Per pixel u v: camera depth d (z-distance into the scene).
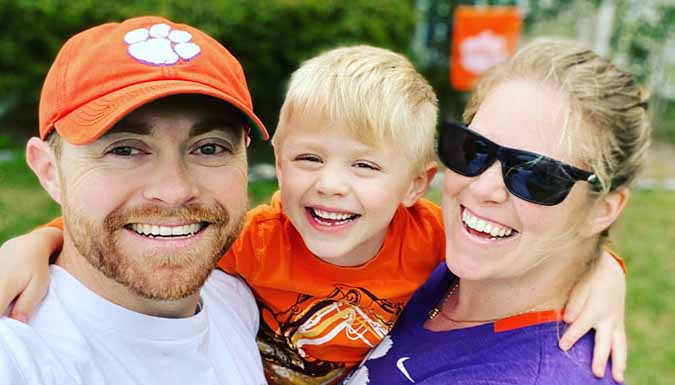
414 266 0.67
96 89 0.45
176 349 0.48
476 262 0.53
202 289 0.57
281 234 0.65
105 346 0.45
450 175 0.54
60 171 0.45
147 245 0.45
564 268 0.53
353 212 0.62
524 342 0.51
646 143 0.50
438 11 2.92
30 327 0.43
